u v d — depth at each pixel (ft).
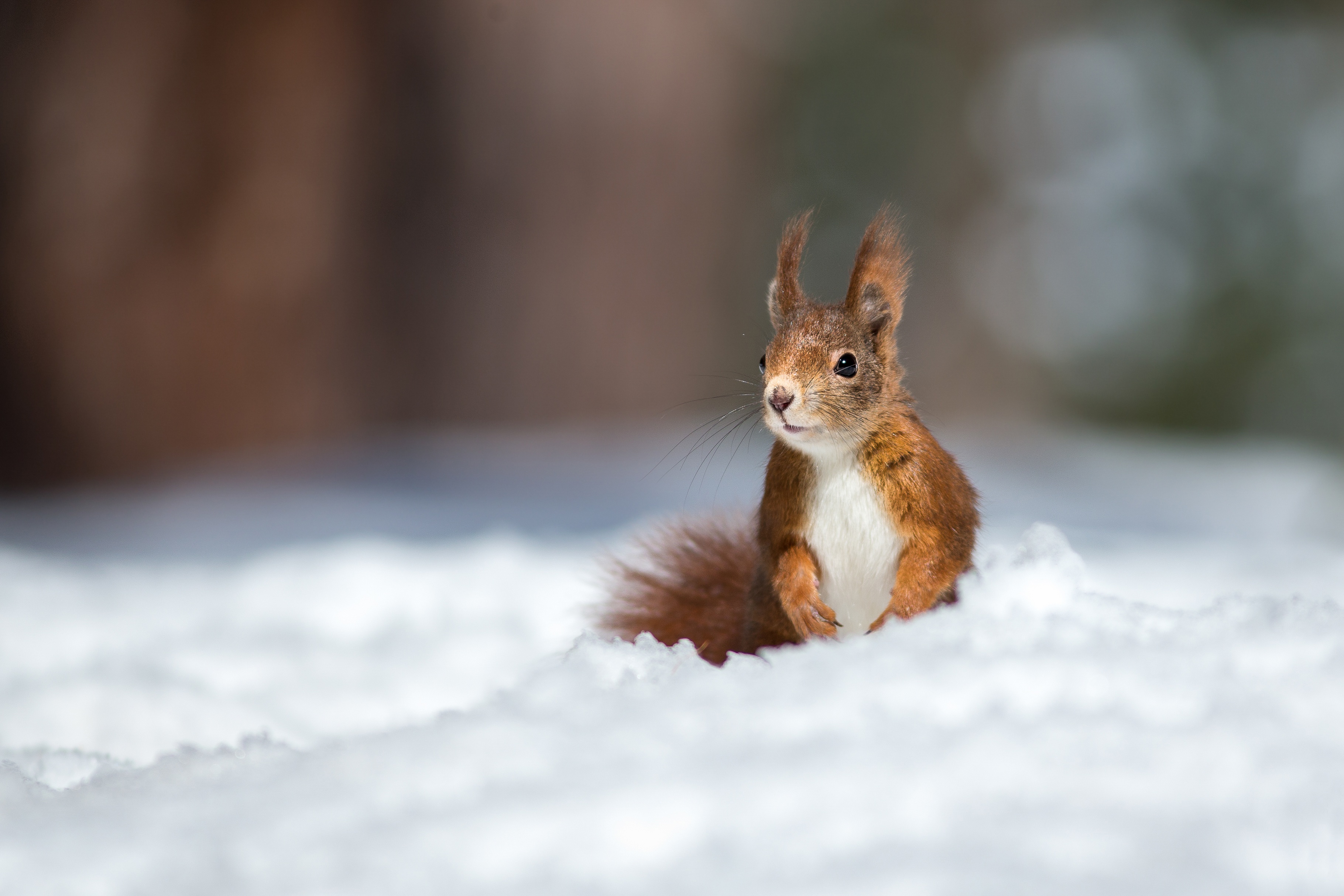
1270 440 111.55
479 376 65.98
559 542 34.14
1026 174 112.88
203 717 17.26
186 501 50.14
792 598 16.60
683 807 8.76
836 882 7.64
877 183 109.40
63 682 18.22
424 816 8.98
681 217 71.15
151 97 56.13
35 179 55.31
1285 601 12.26
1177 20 112.47
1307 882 7.63
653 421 71.00
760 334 20.20
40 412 56.13
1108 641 11.43
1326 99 112.16
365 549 31.99
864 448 16.87
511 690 12.02
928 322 109.60
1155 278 114.11
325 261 60.29
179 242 57.36
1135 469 68.54
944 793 8.73
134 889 8.57
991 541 31.73
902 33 108.88
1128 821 8.25
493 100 64.95
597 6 67.26
